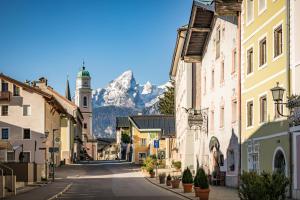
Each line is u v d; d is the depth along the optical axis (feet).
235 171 119.96
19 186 136.46
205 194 86.99
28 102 239.50
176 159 233.55
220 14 115.44
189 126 163.94
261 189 54.44
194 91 180.34
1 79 239.50
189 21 146.72
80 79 620.49
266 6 98.12
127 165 290.35
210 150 147.64
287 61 86.58
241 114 113.39
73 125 361.10
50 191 119.14
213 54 145.07
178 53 204.33
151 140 306.14
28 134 238.48
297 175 82.94
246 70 110.22
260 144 100.73
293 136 84.58
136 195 103.14
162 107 380.58
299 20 83.46
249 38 108.17
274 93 70.69
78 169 250.78
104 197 98.63
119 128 481.46
